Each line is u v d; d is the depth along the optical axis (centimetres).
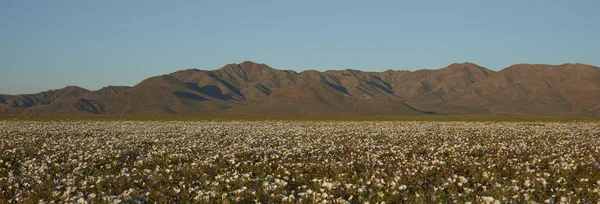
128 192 1116
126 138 2806
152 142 2623
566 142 2398
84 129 3909
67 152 2033
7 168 1634
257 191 1144
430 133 3347
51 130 3691
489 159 1695
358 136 3075
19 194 1145
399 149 2109
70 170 1552
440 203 998
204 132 3506
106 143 2411
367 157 1797
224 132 3559
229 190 1193
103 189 1223
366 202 1005
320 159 1802
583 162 1576
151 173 1448
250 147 2177
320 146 2289
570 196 1060
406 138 2845
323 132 3478
